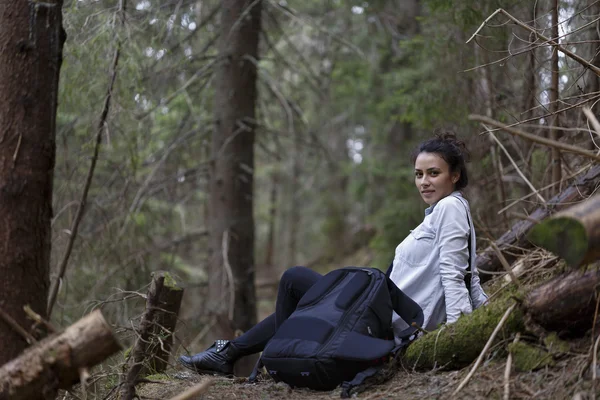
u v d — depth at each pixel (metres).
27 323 2.57
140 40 5.77
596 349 2.47
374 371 2.96
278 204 18.91
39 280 2.64
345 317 3.04
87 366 2.31
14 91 2.62
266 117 8.63
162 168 7.42
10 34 2.64
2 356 2.50
